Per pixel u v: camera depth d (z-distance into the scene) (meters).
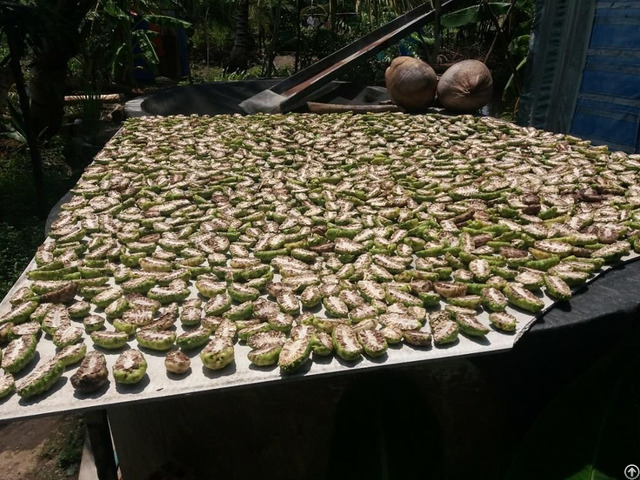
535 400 2.49
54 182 6.39
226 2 12.57
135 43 9.09
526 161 4.07
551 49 6.72
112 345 2.03
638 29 5.76
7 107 7.24
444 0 7.89
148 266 2.58
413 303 2.29
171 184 3.67
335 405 2.27
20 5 5.47
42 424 3.71
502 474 2.42
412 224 2.99
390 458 2.04
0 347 2.05
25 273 2.56
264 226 3.02
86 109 7.65
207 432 2.44
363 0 9.51
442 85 6.46
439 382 2.32
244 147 4.55
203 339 2.04
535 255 2.65
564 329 2.18
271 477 2.47
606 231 2.79
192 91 7.54
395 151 4.38
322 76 6.55
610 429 2.16
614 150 6.21
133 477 2.80
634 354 2.29
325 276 2.49
